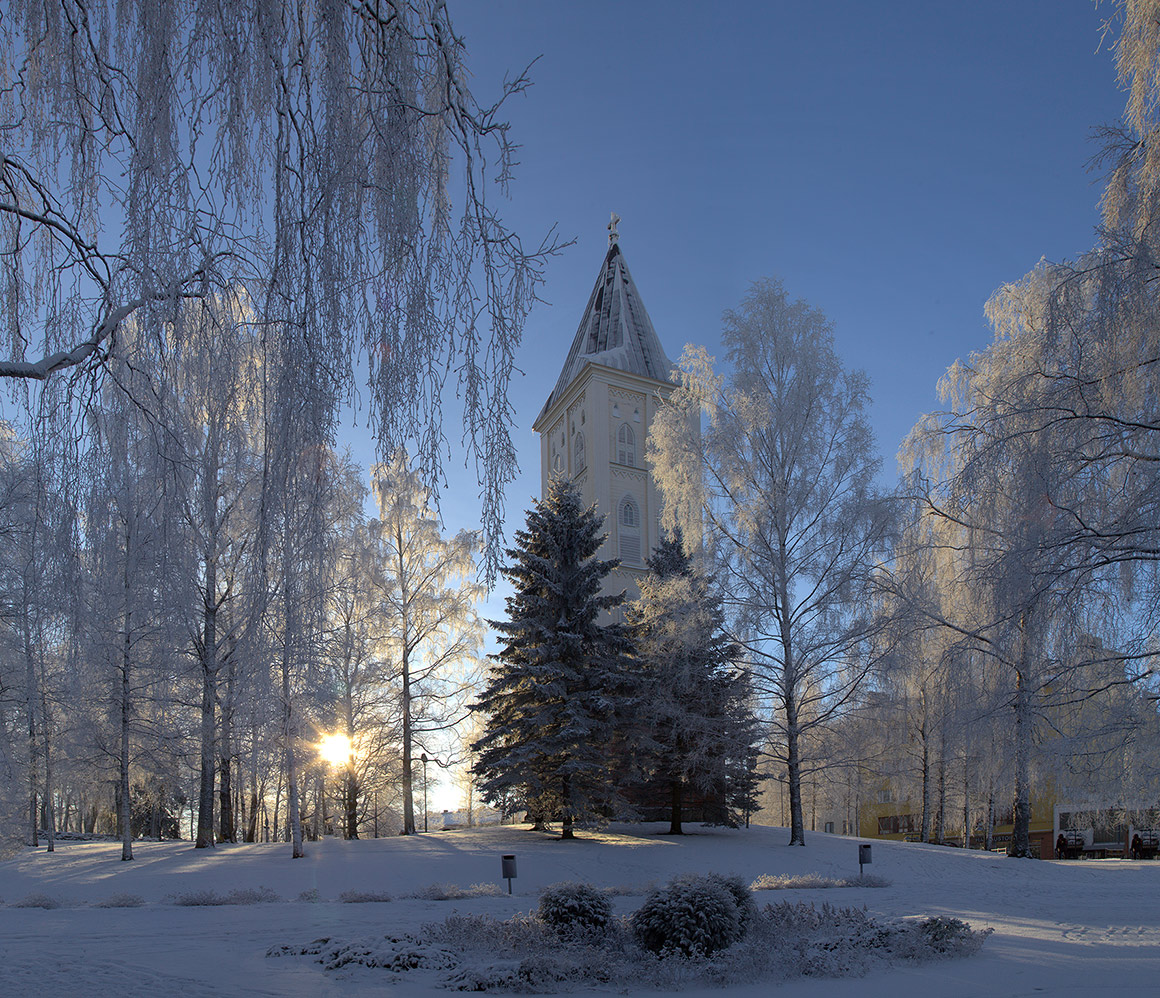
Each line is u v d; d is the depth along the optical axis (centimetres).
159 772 2680
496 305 551
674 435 2670
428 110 560
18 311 635
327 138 500
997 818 3853
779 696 2575
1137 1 890
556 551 3075
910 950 954
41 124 600
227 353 538
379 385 520
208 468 559
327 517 517
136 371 577
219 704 2270
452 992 844
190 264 486
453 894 1688
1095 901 1514
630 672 3028
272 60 495
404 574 3284
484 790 2877
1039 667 957
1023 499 901
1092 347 875
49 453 572
